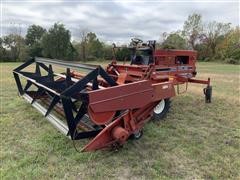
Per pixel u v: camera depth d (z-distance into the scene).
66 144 4.35
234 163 3.85
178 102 7.79
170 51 6.75
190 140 4.70
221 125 5.63
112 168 3.64
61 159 3.85
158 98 4.62
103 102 3.74
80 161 3.80
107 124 3.90
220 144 4.56
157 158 3.96
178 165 3.77
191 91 9.91
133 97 4.13
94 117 3.71
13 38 45.69
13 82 11.56
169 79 6.05
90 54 43.59
